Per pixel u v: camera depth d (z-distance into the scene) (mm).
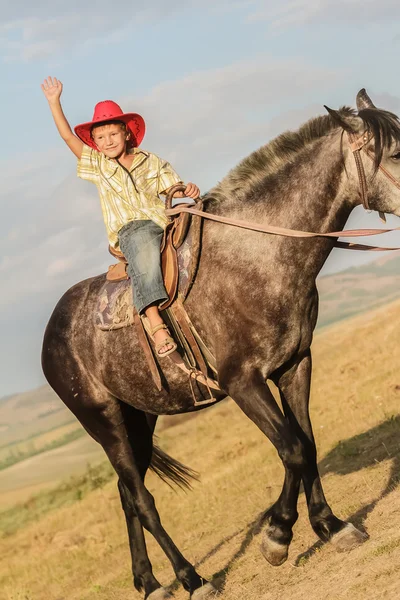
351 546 6371
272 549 6352
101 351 7395
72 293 8008
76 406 7875
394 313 27203
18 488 33844
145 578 7758
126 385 7277
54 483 30641
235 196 6559
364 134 5941
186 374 6836
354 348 22844
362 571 5746
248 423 19516
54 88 7137
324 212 6211
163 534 7355
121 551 11820
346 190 6156
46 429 92562
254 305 6207
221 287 6352
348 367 19844
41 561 13422
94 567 11352
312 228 6223
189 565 7156
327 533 6523
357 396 15367
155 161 6898
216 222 6504
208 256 6453
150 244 6570
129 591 8914
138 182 6824
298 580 6340
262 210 6398
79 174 6977
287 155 6402
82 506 17719
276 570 6871
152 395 7133
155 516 7461
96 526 14758
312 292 6359
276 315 6184
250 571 7250
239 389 6234
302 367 6504
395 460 8688
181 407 7121
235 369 6258
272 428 6090
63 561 12727
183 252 6555
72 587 10578
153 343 6855
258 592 6520
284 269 6195
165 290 6527
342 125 5945
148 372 7023
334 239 6312
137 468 7723
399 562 5551
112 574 10305
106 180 6785
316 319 6500
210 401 6918
